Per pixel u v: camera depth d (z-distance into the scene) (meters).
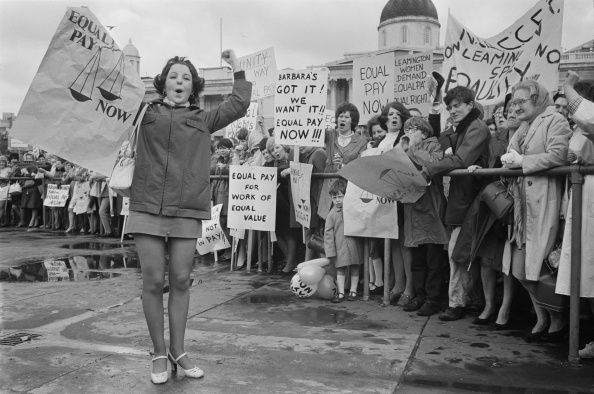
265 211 6.66
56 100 3.32
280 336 4.20
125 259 8.41
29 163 15.50
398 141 5.40
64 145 3.34
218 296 5.66
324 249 5.75
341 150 6.34
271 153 7.14
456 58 6.24
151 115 3.29
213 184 8.04
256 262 7.75
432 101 5.68
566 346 3.91
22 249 9.62
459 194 4.52
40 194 13.90
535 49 5.73
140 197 3.23
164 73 3.43
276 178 6.64
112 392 3.09
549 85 5.67
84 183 12.20
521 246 4.02
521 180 4.04
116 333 4.30
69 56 3.32
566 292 3.58
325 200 6.23
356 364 3.56
